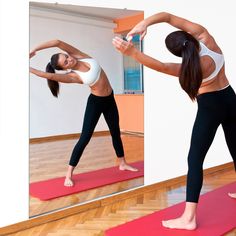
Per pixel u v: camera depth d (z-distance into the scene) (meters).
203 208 2.56
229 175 3.64
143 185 3.08
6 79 2.18
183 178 3.42
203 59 2.04
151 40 3.08
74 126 2.71
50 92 2.51
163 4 3.15
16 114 2.25
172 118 3.31
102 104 2.85
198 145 2.21
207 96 2.20
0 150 2.18
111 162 2.97
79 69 2.65
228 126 2.36
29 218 2.31
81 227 2.28
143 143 3.09
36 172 2.45
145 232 2.13
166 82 3.24
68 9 2.53
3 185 2.20
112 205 2.73
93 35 2.71
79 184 2.76
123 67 2.92
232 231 2.19
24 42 2.25
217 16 3.79
